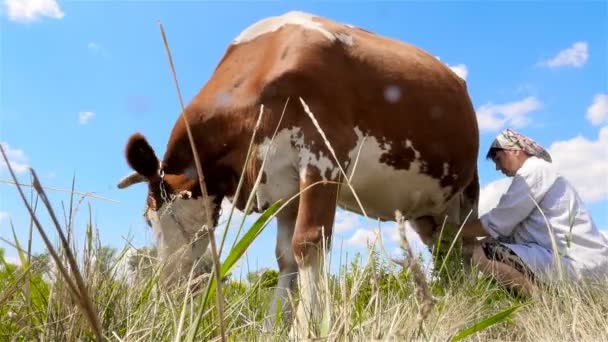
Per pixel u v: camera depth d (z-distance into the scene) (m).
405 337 1.77
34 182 1.02
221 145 4.29
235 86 4.24
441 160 4.70
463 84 5.30
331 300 2.01
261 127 3.96
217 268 1.16
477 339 2.86
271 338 2.22
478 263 4.17
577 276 4.11
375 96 4.24
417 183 4.69
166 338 1.94
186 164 4.55
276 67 4.00
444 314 2.70
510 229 4.66
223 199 4.67
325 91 3.96
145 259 2.50
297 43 4.06
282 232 4.14
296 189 3.96
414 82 4.51
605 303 3.35
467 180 5.18
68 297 1.79
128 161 4.62
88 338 1.80
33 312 1.83
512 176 5.00
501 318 1.70
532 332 3.04
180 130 4.50
